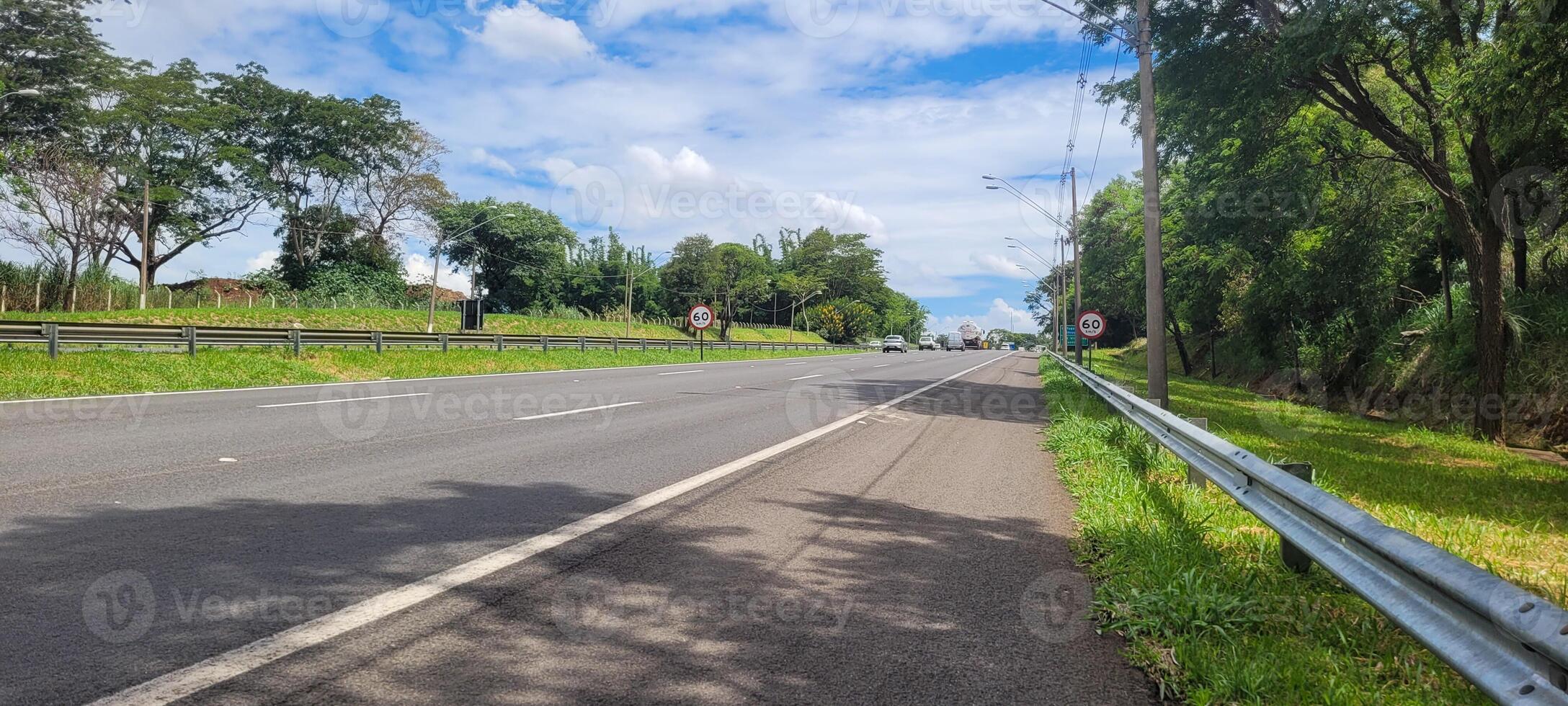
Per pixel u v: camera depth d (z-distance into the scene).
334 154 64.31
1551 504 7.52
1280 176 18.72
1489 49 11.34
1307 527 3.90
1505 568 5.07
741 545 4.86
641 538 4.90
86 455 7.02
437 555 4.34
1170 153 18.27
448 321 51.88
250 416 10.28
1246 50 16.20
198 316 39.12
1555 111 11.20
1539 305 18.05
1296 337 30.83
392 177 65.69
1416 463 10.43
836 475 7.54
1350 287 22.92
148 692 2.62
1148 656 3.27
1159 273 12.48
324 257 66.69
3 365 13.88
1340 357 28.25
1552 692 1.93
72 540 4.33
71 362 14.95
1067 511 6.27
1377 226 21.00
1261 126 17.39
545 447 8.55
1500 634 2.23
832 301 146.50
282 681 2.76
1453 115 13.77
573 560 4.38
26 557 4.01
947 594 4.05
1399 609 2.77
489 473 6.92
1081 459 8.60
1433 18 14.23
